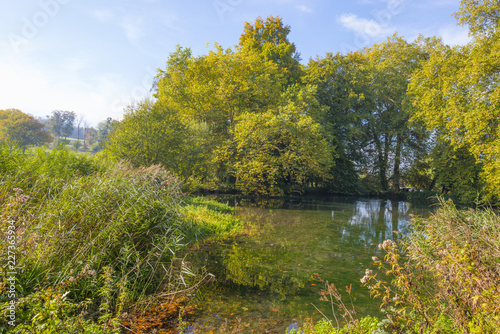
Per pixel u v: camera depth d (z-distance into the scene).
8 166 7.27
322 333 3.50
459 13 15.92
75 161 10.52
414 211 18.88
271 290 5.58
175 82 25.25
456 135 15.79
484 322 2.67
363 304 5.04
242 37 31.95
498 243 3.35
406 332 3.36
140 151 16.97
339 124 28.27
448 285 3.18
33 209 4.95
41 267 4.08
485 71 13.73
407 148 29.09
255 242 9.28
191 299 4.97
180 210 7.18
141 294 4.78
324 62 28.22
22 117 69.62
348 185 29.95
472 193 22.00
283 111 22.25
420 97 19.77
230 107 25.25
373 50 28.84
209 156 21.41
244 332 3.99
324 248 8.94
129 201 5.82
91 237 4.95
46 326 2.83
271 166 21.28
